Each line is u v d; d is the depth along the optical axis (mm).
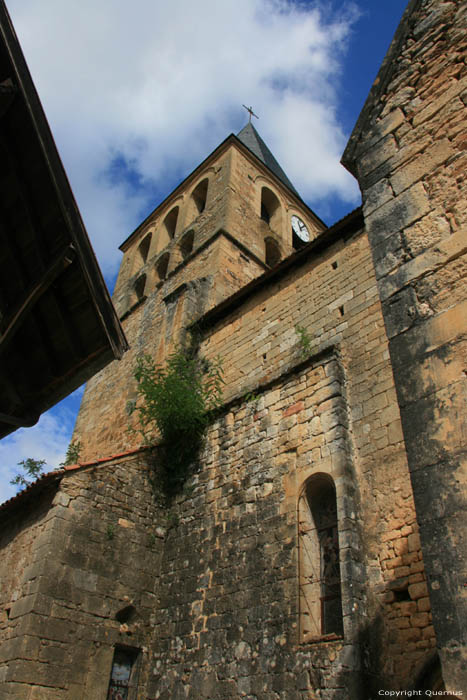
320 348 10930
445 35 6293
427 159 5621
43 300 6363
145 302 21828
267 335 12852
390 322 4934
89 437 18328
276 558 8438
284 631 7602
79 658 8688
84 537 9734
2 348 6133
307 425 9414
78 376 6910
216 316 15086
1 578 9836
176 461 11758
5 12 5008
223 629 8500
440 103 5887
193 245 21812
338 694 6379
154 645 9531
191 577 9734
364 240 11797
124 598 9695
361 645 6551
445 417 4125
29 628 8352
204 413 11867
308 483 8742
